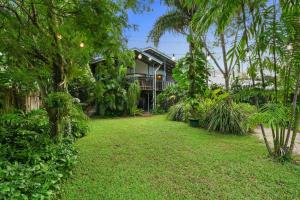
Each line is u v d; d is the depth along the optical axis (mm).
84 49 3709
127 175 3414
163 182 3182
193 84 8414
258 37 3711
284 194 2850
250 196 2801
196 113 7852
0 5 3051
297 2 3400
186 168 3705
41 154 3525
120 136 6133
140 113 12180
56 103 4180
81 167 3727
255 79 4199
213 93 7758
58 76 4215
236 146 5059
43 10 3311
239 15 4023
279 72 3881
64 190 2916
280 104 3721
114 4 3238
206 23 3725
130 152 4594
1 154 3381
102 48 3713
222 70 7570
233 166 3787
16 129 4492
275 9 3619
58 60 3998
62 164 3414
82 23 3162
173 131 6836
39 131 4684
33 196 2432
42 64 3857
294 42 3564
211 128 6773
